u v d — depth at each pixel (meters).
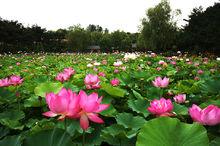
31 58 21.70
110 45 59.56
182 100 3.50
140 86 5.38
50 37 58.72
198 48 29.44
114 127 2.52
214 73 7.37
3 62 15.92
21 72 8.43
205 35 29.61
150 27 36.25
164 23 35.91
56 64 13.45
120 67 8.21
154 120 1.64
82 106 1.73
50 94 1.85
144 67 9.69
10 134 2.80
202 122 1.88
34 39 55.06
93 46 57.72
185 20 34.06
